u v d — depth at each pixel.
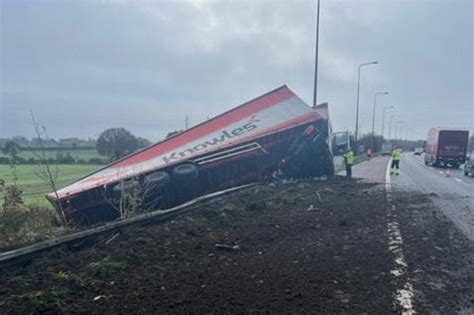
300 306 5.16
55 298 5.28
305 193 16.98
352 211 12.80
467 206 14.59
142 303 5.21
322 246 8.34
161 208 15.12
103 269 6.38
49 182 14.40
